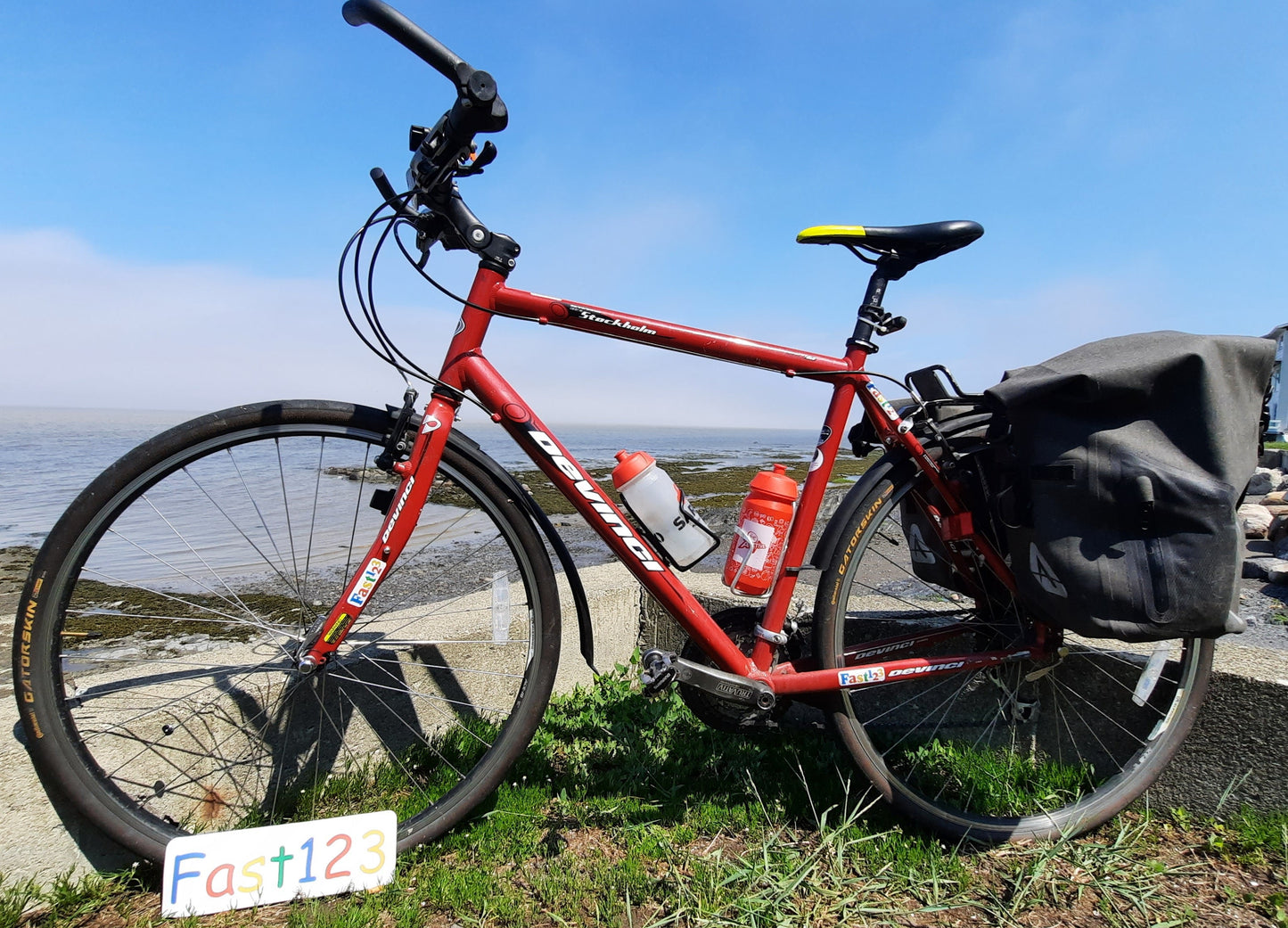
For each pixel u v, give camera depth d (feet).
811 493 5.63
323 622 4.87
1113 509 4.58
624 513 5.61
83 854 4.63
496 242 4.93
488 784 5.37
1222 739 5.54
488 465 5.25
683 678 5.25
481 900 4.65
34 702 4.27
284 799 5.52
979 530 5.63
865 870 5.05
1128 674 5.88
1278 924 4.55
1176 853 5.33
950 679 6.64
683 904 4.60
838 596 5.62
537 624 5.46
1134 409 4.68
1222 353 4.65
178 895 4.55
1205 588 4.32
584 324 5.19
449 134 4.45
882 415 5.67
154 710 4.89
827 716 5.71
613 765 6.49
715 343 5.37
